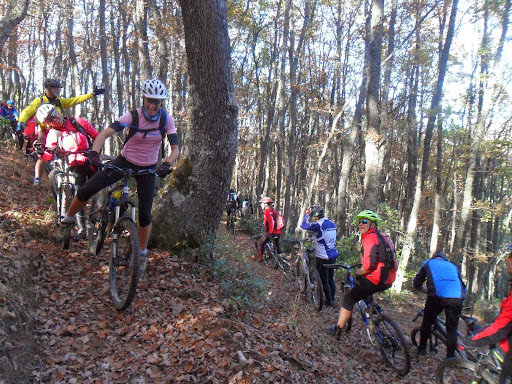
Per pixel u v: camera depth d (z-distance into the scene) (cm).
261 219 2378
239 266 737
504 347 387
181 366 367
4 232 511
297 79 2875
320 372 439
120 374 354
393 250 568
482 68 1886
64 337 393
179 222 607
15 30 1861
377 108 1097
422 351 639
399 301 1333
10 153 1074
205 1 557
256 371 361
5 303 382
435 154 3184
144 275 521
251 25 2503
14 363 330
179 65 1798
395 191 2977
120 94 2038
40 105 575
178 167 632
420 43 2284
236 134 626
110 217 477
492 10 1584
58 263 513
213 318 439
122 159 425
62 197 549
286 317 618
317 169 1845
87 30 2522
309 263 905
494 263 2305
